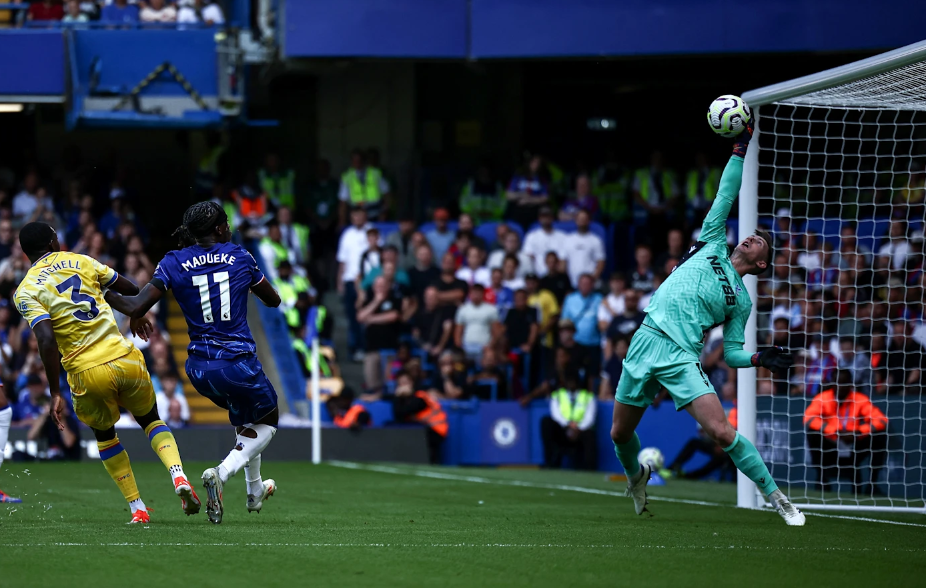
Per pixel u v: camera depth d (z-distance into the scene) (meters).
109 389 23.28
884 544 21.98
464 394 56.41
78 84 60.16
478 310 58.31
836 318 50.28
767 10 59.31
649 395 25.39
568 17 60.81
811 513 29.88
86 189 67.94
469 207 66.81
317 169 68.38
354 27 60.91
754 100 31.42
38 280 23.03
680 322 24.72
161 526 23.58
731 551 20.45
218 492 22.72
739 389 32.00
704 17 59.84
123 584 16.23
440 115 74.12
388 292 59.25
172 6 64.88
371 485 39.31
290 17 60.62
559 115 75.88
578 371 54.66
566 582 16.86
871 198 65.44
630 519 26.72
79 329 23.17
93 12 64.25
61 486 37.22
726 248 25.39
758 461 25.03
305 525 24.34
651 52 60.34
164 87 60.91
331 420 54.75
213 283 22.94
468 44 61.59
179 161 78.56
